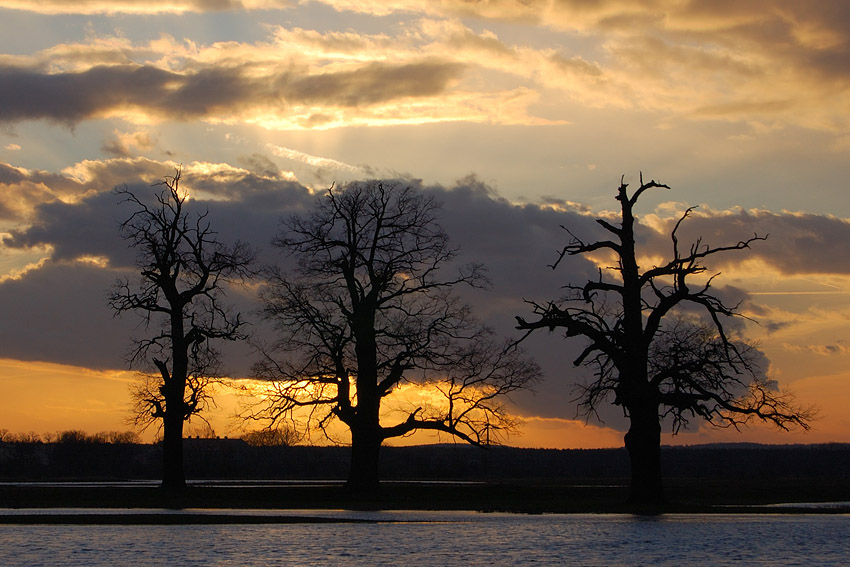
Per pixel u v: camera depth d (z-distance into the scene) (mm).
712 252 48188
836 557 30219
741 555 30484
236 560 28562
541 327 48969
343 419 56719
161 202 59750
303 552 30297
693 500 59594
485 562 28703
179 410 58625
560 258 49562
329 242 57062
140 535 34375
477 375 56344
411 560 28938
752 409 47406
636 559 29578
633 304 48406
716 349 47625
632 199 49438
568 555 30266
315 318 55906
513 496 58281
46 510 44250
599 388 48781
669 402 47469
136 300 59781
